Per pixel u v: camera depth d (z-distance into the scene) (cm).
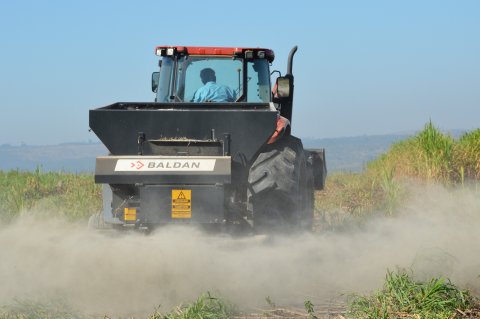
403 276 724
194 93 1116
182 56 1120
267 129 884
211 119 888
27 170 2520
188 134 890
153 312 720
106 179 856
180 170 854
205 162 857
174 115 888
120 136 890
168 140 887
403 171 1872
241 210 934
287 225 934
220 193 853
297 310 729
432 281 706
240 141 889
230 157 857
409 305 667
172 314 667
